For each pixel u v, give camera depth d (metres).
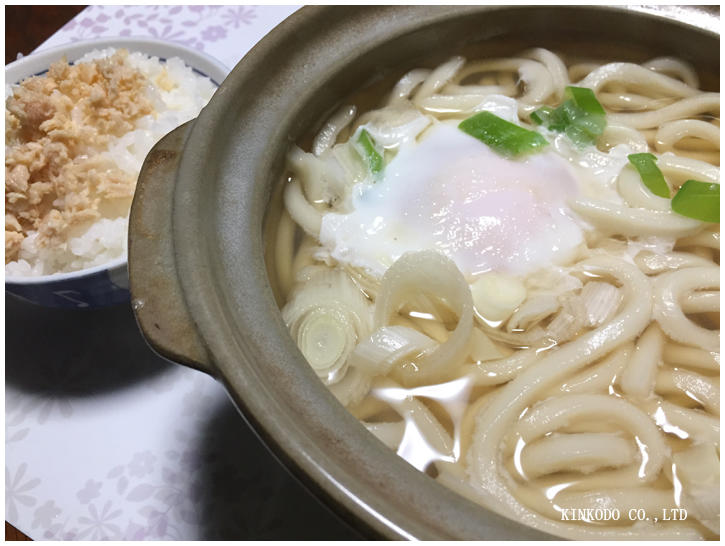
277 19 0.33
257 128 0.19
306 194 0.21
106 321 0.24
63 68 0.26
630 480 0.16
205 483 0.20
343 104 0.23
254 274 0.16
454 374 0.18
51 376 0.22
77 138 0.24
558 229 0.20
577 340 0.18
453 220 0.20
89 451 0.21
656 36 0.23
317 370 0.18
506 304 0.19
